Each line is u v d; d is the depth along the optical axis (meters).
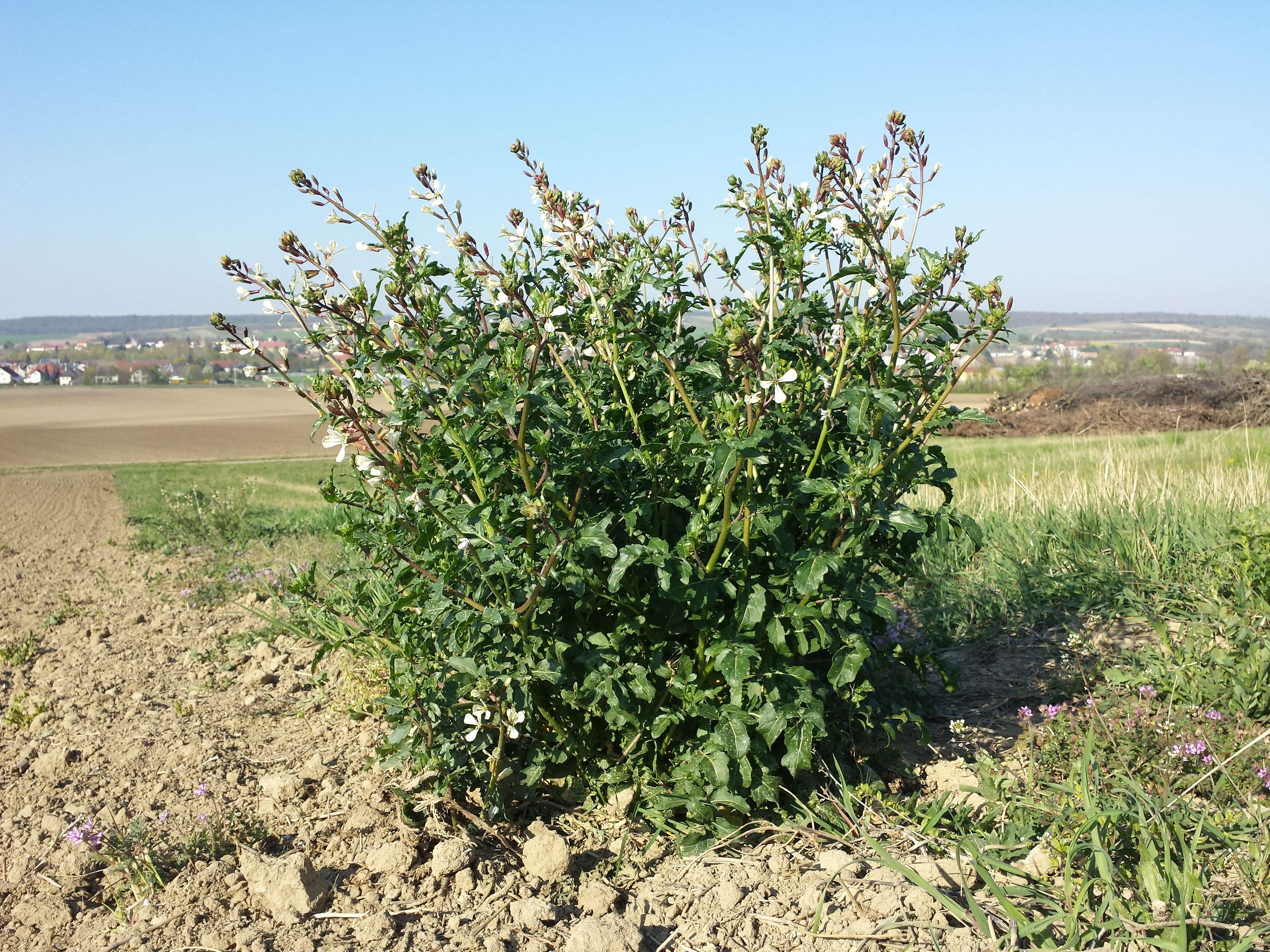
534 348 3.05
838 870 2.87
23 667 6.11
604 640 3.20
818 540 3.22
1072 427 26.09
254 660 5.78
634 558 2.86
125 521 17.30
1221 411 24.22
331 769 3.99
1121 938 2.41
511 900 2.95
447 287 3.39
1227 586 4.83
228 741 4.46
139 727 4.73
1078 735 3.51
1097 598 5.34
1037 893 2.67
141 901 3.11
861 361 3.21
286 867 2.96
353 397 2.92
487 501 3.04
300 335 3.22
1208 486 7.24
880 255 2.99
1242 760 3.26
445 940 2.73
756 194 3.42
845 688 3.38
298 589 3.39
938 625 5.30
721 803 3.14
